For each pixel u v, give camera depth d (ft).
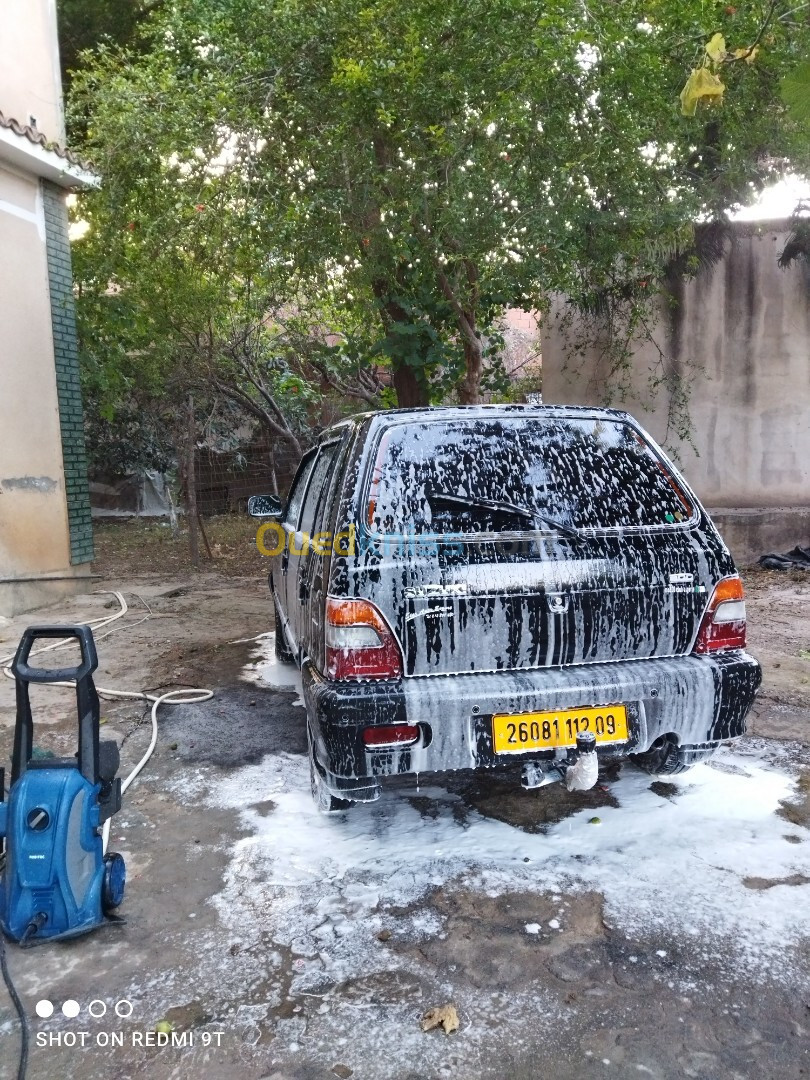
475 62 18.47
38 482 24.99
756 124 20.38
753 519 29.04
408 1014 7.24
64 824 8.18
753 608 22.99
